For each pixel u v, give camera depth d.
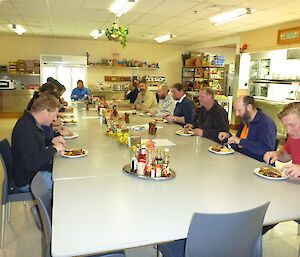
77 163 2.07
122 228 1.19
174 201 1.47
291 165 1.89
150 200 1.47
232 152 2.45
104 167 1.98
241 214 1.16
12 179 2.28
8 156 2.31
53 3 5.02
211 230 1.16
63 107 5.16
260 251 1.33
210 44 9.22
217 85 9.36
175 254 1.51
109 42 9.99
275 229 2.65
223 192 1.61
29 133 2.09
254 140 2.61
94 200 1.45
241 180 1.81
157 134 3.20
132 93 6.98
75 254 1.03
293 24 6.10
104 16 5.97
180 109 4.23
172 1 4.70
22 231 2.54
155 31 7.65
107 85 10.12
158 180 1.75
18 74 9.22
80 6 5.19
